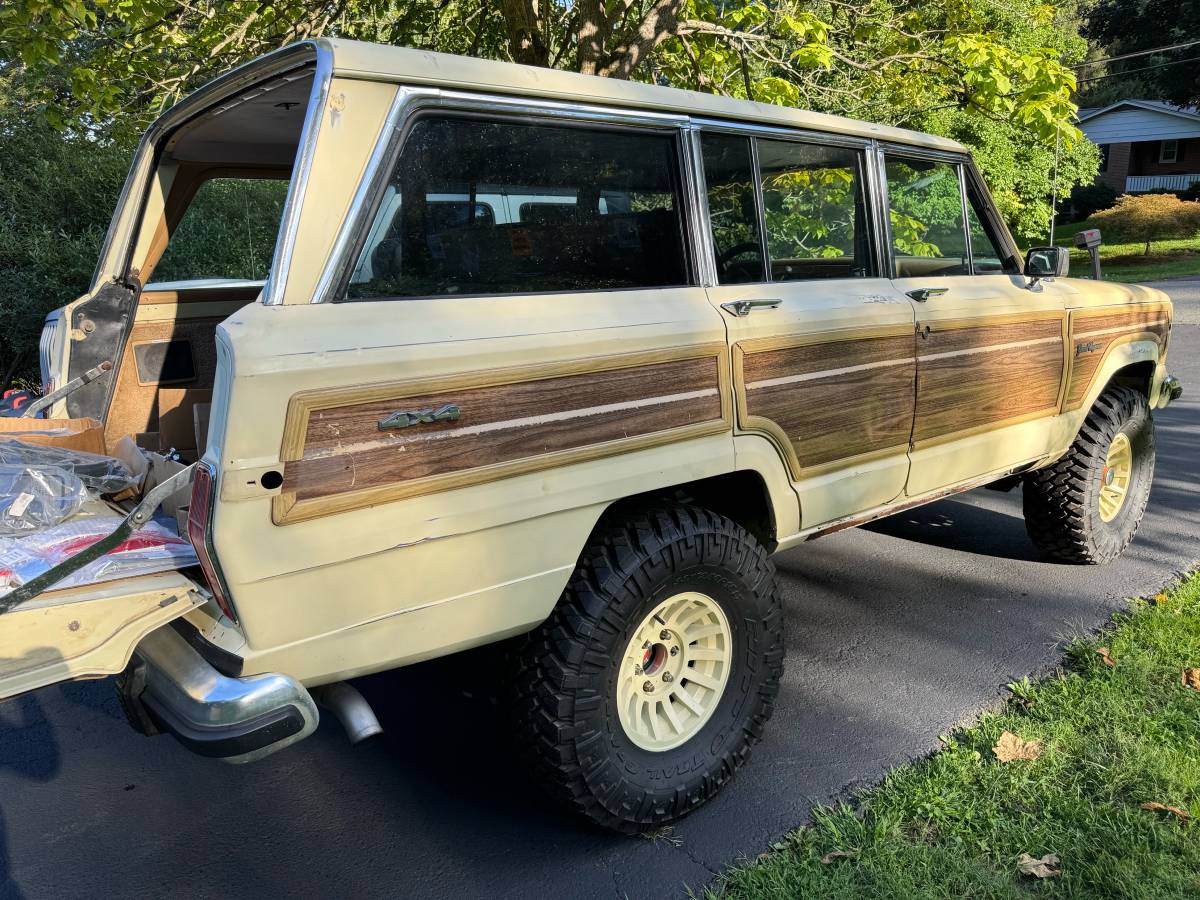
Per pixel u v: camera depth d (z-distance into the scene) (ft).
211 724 6.43
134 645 6.52
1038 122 18.38
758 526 10.18
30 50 16.21
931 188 12.44
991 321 12.41
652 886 8.42
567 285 8.39
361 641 7.03
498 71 7.74
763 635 9.53
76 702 12.21
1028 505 15.64
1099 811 9.02
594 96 8.36
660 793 8.78
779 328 9.57
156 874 8.74
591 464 8.07
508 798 9.87
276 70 8.00
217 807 9.80
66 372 10.83
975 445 12.50
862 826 8.91
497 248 7.91
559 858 8.85
